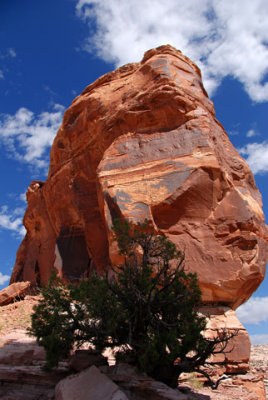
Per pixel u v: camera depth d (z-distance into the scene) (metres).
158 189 14.88
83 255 19.78
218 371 12.24
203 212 14.63
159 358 8.68
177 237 14.30
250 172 18.66
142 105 17.30
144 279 9.52
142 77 18.89
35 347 10.30
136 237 10.55
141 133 16.98
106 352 11.38
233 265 13.77
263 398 12.04
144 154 16.22
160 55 19.30
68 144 21.52
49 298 9.91
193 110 16.69
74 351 10.26
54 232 24.05
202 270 13.77
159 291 9.74
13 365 9.80
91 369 8.58
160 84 17.47
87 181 20.00
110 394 7.58
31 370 9.31
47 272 23.70
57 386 8.43
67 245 20.33
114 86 20.39
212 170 14.88
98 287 9.41
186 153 15.51
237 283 13.58
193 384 11.19
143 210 14.53
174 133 16.31
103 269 17.72
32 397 8.70
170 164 15.36
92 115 19.81
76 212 20.12
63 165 21.59
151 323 9.34
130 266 9.83
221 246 14.10
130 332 8.61
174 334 8.66
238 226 14.34
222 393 10.95
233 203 14.77
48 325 9.51
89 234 18.95
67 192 20.78
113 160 16.72
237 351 12.78
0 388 9.03
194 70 20.44
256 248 14.05
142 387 8.23
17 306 14.90
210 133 16.05
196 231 14.38
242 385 11.95
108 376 8.47
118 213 14.86
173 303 9.68
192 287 10.06
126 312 9.27
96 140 19.45
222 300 13.85
